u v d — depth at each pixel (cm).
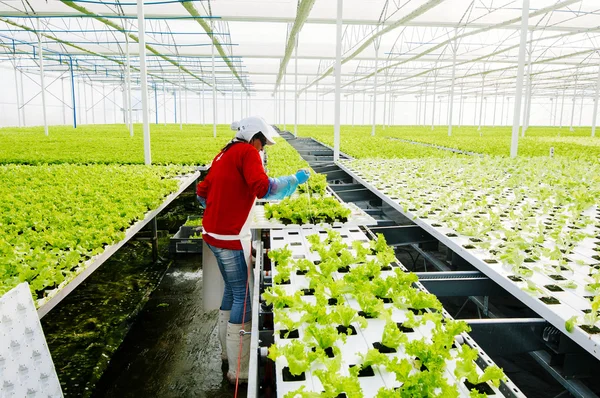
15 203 757
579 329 319
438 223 645
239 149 472
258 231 633
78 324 705
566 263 454
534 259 480
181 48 3416
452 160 1470
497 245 518
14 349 312
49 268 429
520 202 810
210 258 600
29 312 337
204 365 598
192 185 1792
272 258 442
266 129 489
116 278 891
